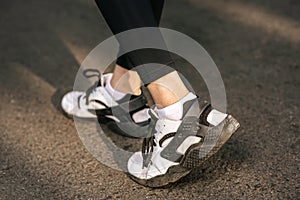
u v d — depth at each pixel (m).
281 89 1.99
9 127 1.84
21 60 2.32
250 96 1.94
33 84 2.12
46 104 1.97
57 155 1.67
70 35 2.52
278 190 1.44
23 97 2.03
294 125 1.75
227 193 1.44
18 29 2.60
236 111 1.85
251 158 1.58
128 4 1.27
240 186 1.46
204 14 2.66
